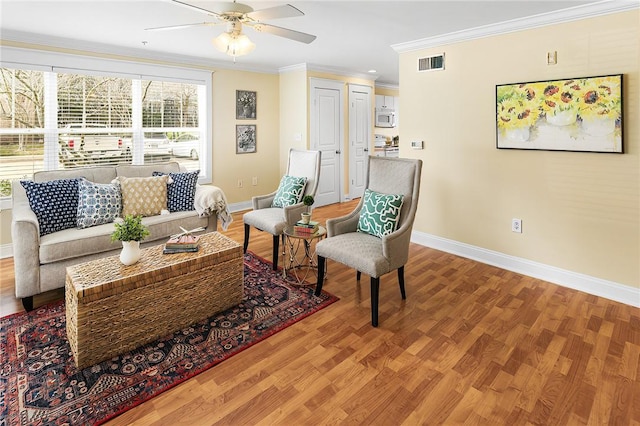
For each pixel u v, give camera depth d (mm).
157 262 2424
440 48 3918
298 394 1891
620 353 2217
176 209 3766
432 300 2945
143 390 1906
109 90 4570
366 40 4066
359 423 1703
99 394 1873
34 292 2746
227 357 2191
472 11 3059
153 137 5020
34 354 2201
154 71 4840
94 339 2084
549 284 3256
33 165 4105
